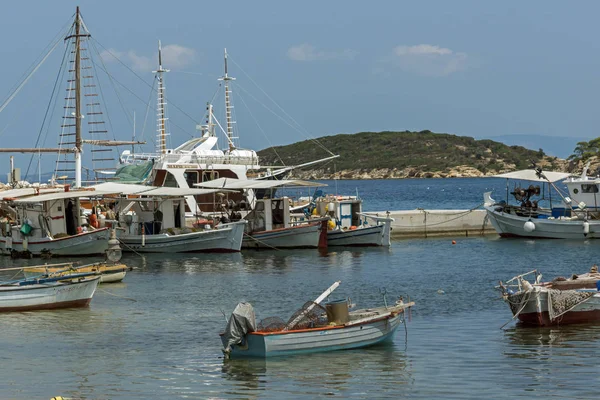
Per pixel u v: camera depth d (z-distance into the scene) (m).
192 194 54.12
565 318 28.81
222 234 53.16
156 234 53.88
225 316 31.47
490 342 26.61
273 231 55.72
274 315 31.64
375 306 33.41
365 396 21.20
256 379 22.66
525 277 42.22
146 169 66.31
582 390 21.48
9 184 70.38
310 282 40.47
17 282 32.91
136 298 35.66
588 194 63.50
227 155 66.31
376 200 130.62
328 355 24.97
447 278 41.97
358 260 49.94
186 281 40.81
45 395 21.58
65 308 32.94
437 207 107.75
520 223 63.38
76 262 46.78
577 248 56.22
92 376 23.25
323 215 60.38
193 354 25.47
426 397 21.06
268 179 65.75
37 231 52.09
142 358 25.09
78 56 66.25
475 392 21.42
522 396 21.03
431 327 29.02
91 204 63.62
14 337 28.03
